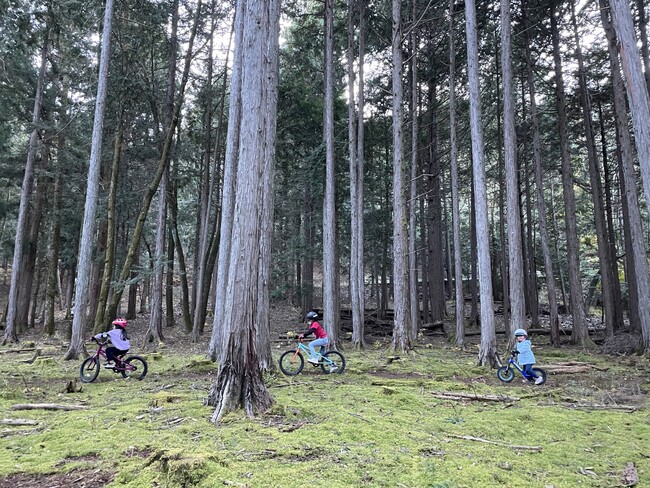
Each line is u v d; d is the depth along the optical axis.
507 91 11.90
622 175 17.94
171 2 15.94
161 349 14.84
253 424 4.94
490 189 33.19
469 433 4.92
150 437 4.54
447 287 36.34
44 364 10.52
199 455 3.70
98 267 19.94
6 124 18.92
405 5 17.95
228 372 5.56
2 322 21.11
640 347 12.74
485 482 3.45
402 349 13.31
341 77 20.92
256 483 3.32
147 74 17.28
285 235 21.70
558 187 29.78
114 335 8.66
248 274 5.69
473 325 21.95
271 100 9.89
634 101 6.52
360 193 16.28
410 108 20.36
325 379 8.77
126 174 18.31
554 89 17.31
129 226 21.33
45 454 4.14
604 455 4.26
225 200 11.73
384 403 6.36
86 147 17.58
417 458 3.99
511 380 8.71
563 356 13.30
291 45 19.69
